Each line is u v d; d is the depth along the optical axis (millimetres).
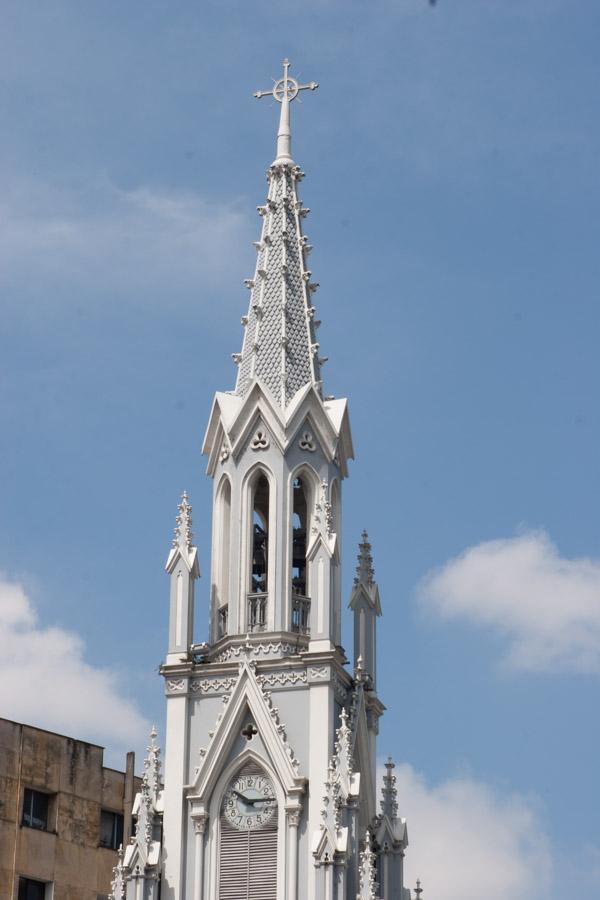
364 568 129250
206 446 129250
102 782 155500
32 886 149500
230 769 120188
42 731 151875
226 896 118062
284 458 125625
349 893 116250
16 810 148625
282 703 120500
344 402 129125
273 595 123250
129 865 118938
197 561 125312
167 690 122750
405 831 122750
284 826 118062
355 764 122125
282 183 134750
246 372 129375
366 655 126938
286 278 131500
